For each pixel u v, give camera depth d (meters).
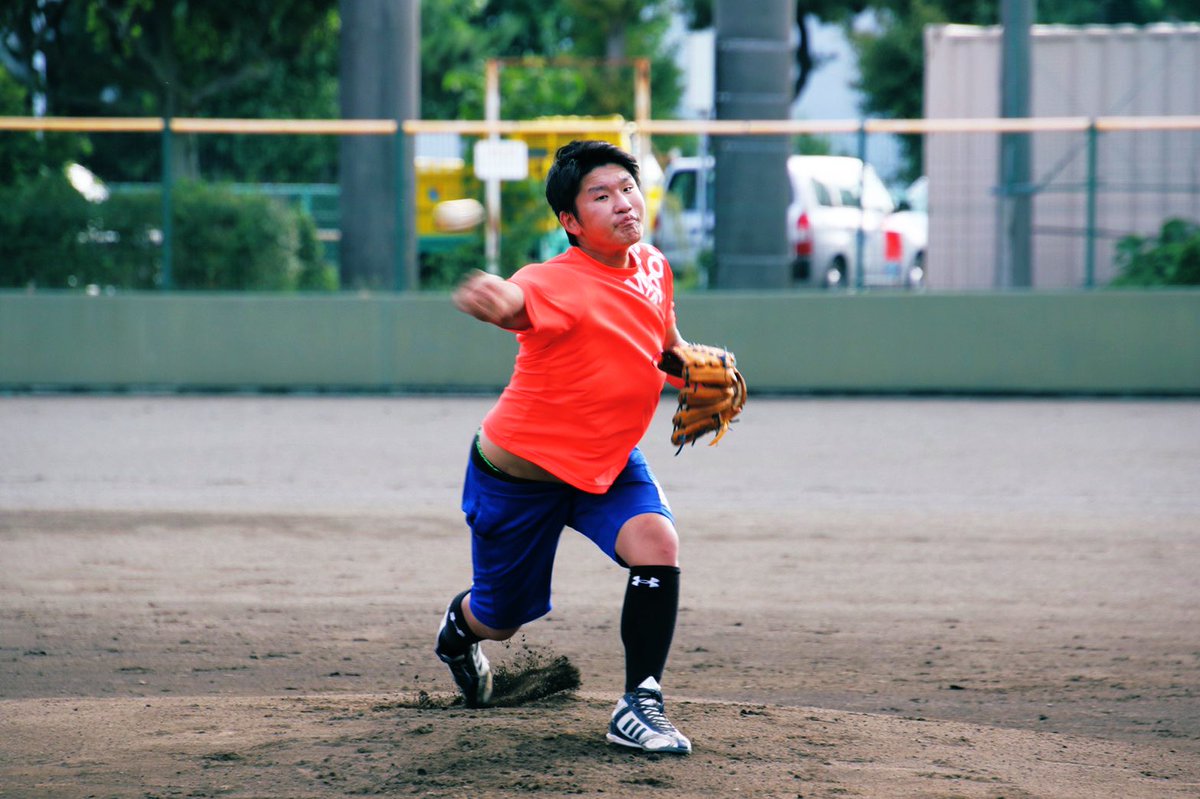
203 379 60.44
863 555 30.17
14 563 29.17
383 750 15.98
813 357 59.69
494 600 16.75
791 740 16.59
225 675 21.27
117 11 84.88
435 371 60.41
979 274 65.88
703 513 34.88
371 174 64.75
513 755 15.72
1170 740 17.94
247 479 39.53
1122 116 78.12
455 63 145.12
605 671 21.48
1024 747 17.06
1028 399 58.44
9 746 16.52
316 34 90.12
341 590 26.97
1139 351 58.62
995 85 79.50
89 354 60.47
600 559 29.91
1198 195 70.50
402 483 38.97
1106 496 37.28
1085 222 70.94
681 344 16.58
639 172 15.62
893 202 62.44
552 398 15.53
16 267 61.62
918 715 19.19
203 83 91.31
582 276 15.36
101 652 22.58
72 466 41.59
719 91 65.56
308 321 60.34
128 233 61.97
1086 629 24.22
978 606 25.86
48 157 63.06
